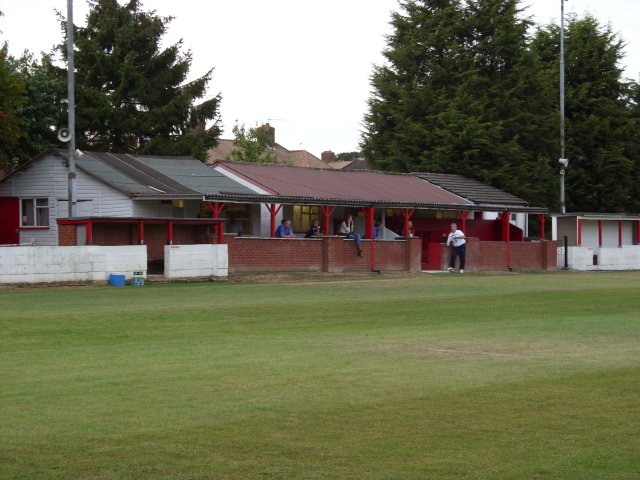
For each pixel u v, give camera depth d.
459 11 67.75
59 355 14.52
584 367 13.78
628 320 21.06
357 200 41.75
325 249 38.78
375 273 39.78
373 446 9.05
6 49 51.78
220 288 29.41
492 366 13.78
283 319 20.47
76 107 56.31
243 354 14.80
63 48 60.06
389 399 11.20
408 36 68.31
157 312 21.34
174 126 61.28
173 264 32.19
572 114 71.56
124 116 58.41
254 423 9.89
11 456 8.55
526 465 8.50
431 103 66.81
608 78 71.62
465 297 27.20
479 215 53.34
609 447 9.15
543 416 10.43
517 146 64.06
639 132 72.56
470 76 65.25
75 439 9.14
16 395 11.21
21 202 41.78
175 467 8.25
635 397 11.52
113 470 8.14
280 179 43.06
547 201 68.00
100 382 12.11
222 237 35.00
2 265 28.16
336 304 24.16
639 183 73.25
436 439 9.36
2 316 20.02
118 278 30.23
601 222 54.75
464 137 62.84
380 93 68.88
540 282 35.44
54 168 40.72
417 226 49.25
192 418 10.07
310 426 9.80
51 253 29.14
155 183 39.47
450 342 16.61
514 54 66.94
